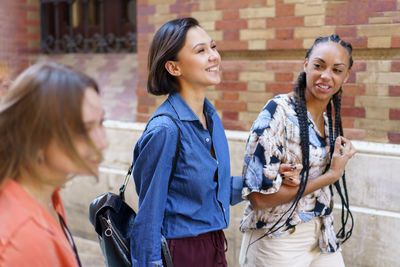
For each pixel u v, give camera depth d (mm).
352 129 3332
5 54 5598
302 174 2176
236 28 3750
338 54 2158
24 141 1040
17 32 5723
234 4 3738
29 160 1055
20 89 1032
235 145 3543
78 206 4438
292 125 2195
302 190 2164
